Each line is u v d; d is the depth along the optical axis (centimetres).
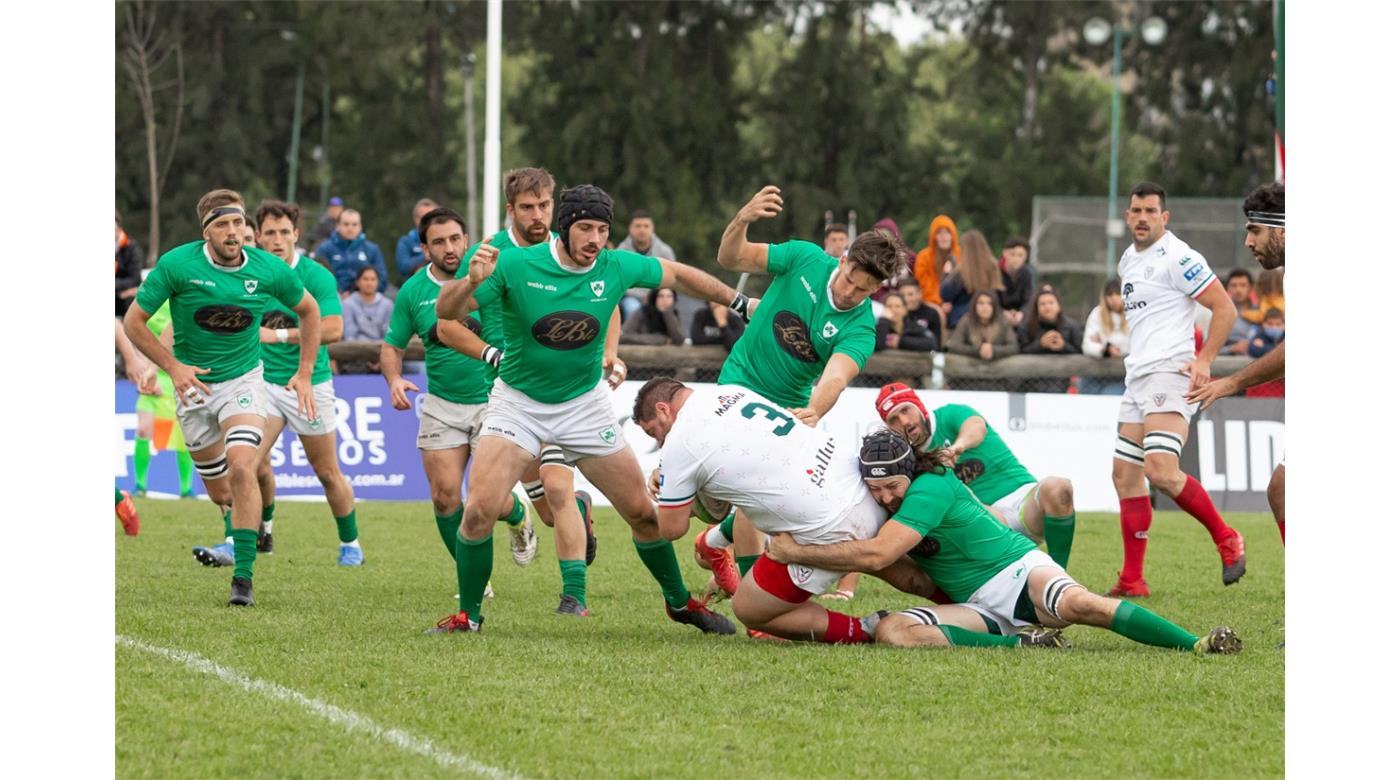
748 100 12400
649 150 11831
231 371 2730
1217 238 9119
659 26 12162
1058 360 4984
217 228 2661
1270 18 12444
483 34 12712
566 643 2230
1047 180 12481
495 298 2259
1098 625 2172
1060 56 13275
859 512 2186
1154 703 1838
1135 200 2964
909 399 2402
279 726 1688
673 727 1705
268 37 12238
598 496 5031
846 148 12375
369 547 3672
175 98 11856
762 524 2211
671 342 4962
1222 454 4978
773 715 1766
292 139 12269
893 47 13388
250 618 2445
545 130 12175
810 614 2261
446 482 2914
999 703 1833
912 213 12444
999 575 2227
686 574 3253
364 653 2108
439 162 12400
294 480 4950
